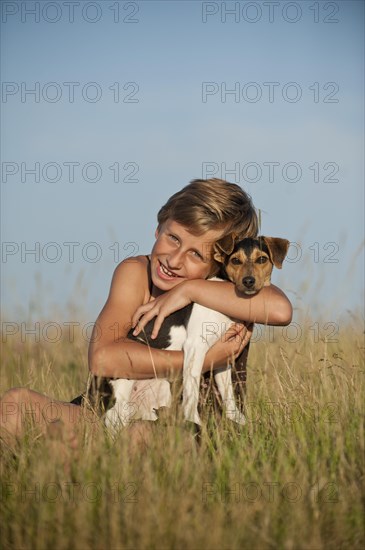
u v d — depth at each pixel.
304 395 4.32
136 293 4.61
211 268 4.70
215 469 3.57
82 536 3.00
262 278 4.52
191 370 4.43
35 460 3.54
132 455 3.64
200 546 2.95
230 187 4.66
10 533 3.20
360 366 4.89
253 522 3.18
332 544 3.06
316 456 3.60
